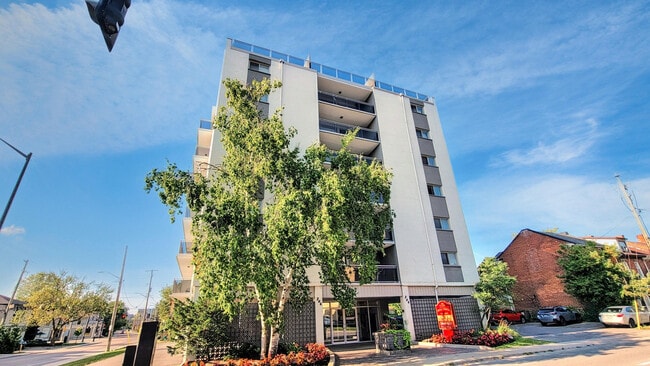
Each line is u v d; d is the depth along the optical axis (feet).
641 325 66.80
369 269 38.11
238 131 40.16
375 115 80.64
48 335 130.62
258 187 40.75
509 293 64.95
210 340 40.32
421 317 60.85
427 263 66.64
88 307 125.90
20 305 152.66
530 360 35.24
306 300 40.70
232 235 32.60
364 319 65.67
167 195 35.14
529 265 101.30
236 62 67.67
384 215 42.93
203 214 34.63
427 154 81.00
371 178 40.32
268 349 39.37
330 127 75.41
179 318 39.19
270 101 66.90
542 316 81.20
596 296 77.92
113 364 47.19
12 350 84.99
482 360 36.76
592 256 79.92
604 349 40.01
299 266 39.45
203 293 33.68
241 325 46.85
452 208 76.07
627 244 106.63
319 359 37.40
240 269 32.19
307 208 35.14
